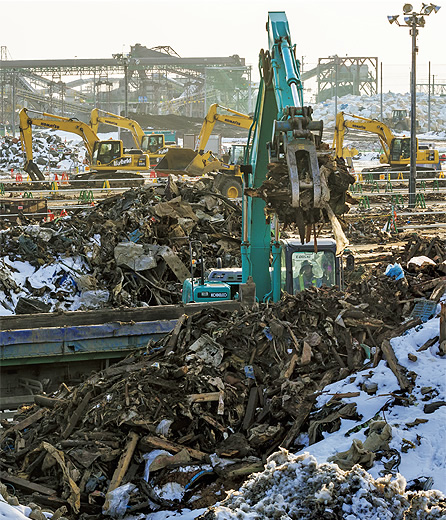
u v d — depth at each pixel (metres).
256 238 17.31
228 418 11.71
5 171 85.25
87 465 10.88
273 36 13.84
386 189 52.88
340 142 58.03
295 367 12.58
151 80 175.38
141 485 10.47
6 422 13.61
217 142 77.50
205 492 10.31
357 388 11.62
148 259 24.27
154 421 11.33
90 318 19.11
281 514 6.91
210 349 13.04
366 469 9.68
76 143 115.75
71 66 162.38
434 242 24.38
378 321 13.14
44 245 25.11
